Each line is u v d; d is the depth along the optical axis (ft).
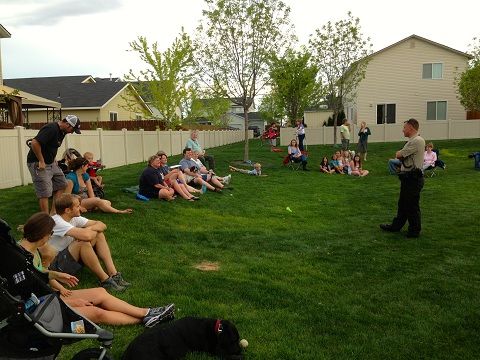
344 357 12.97
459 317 16.34
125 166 53.98
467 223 31.89
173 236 25.40
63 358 12.11
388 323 15.62
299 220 33.53
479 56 104.99
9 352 9.77
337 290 18.62
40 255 15.35
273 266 21.26
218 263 21.42
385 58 110.73
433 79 108.99
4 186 35.22
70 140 43.06
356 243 26.50
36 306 10.30
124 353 11.50
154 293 16.57
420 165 27.40
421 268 21.94
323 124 125.59
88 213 26.91
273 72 65.16
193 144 50.03
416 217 27.76
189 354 12.25
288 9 62.34
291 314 15.64
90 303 13.80
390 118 111.96
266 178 52.54
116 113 106.63
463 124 98.68
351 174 59.21
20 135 36.88
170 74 91.40
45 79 117.91
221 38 62.59
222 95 65.31
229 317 14.93
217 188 40.98
